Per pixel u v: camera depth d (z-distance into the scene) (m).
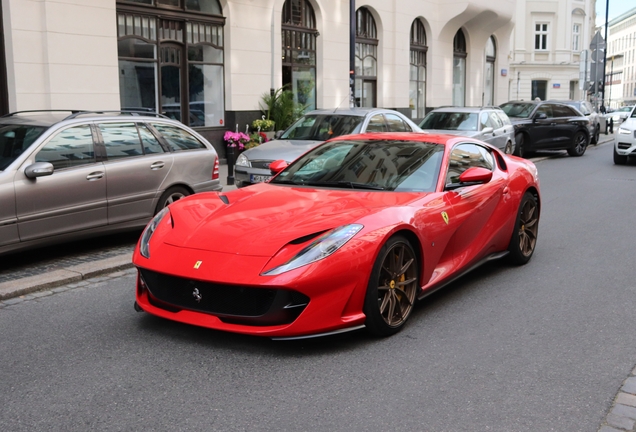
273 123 16.94
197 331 4.66
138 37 14.05
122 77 13.84
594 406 3.53
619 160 17.52
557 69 45.12
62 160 6.74
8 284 5.82
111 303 5.42
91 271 6.28
